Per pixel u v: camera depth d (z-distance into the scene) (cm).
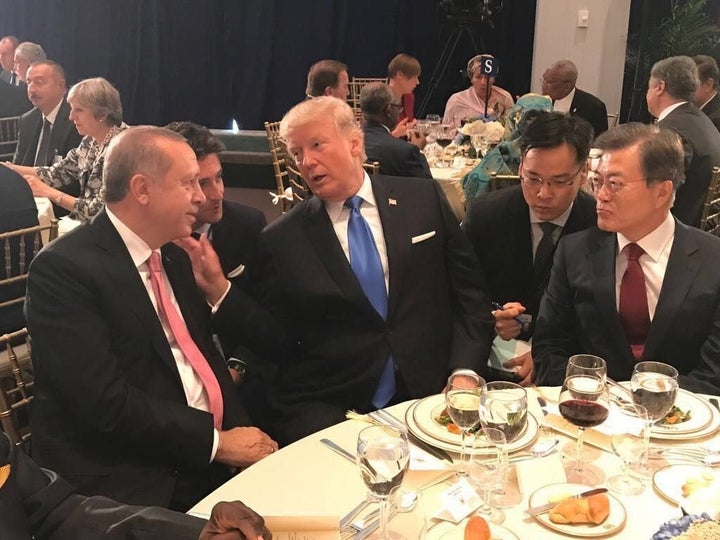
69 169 383
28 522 126
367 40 684
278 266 206
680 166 179
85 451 169
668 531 105
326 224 205
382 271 206
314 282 201
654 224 183
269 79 707
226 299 202
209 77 712
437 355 210
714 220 328
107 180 172
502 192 241
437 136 497
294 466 136
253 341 207
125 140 171
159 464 172
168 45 711
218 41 702
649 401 131
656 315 182
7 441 132
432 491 129
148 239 177
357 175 207
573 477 132
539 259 236
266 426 219
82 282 167
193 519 122
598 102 548
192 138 221
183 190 173
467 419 133
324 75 514
